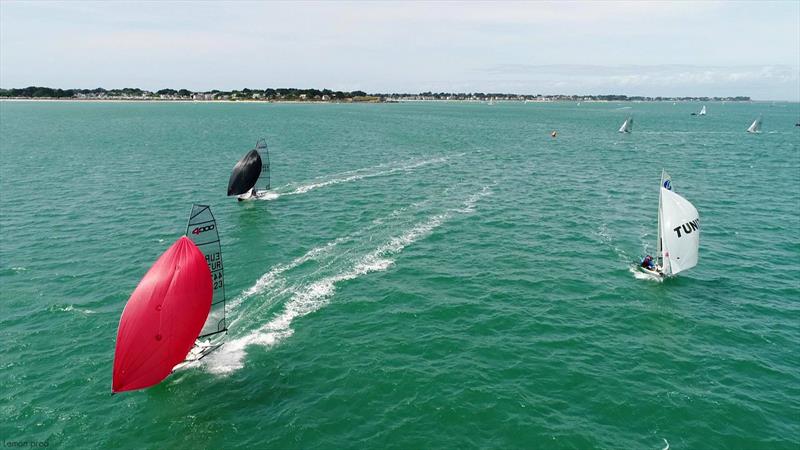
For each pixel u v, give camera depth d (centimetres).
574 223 5106
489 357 2747
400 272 3866
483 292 3528
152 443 2130
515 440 2148
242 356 2753
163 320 2370
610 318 3186
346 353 2786
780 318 3206
